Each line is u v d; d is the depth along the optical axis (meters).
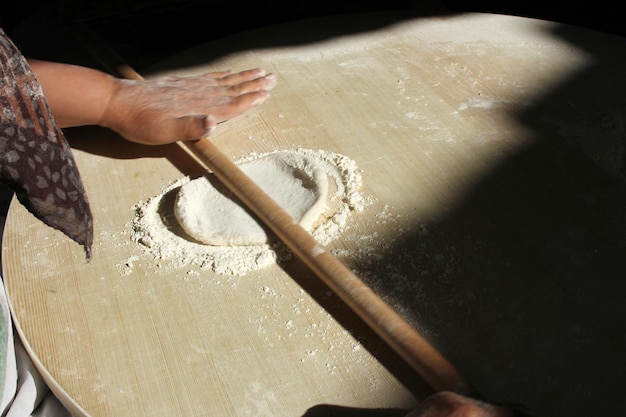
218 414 0.87
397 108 1.41
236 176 1.18
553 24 1.68
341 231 1.13
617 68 1.51
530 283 1.02
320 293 1.02
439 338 0.95
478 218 1.14
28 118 0.88
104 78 1.35
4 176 0.85
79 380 0.92
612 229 1.11
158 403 0.89
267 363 0.93
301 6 2.76
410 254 1.08
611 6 2.83
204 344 0.96
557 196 1.18
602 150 1.28
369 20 1.72
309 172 1.20
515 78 1.48
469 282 1.03
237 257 1.08
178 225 1.16
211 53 1.62
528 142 1.30
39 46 2.33
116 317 1.00
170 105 1.34
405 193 1.20
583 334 0.95
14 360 1.06
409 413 0.80
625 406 0.86
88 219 0.96
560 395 0.88
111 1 1.77
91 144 1.35
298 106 1.43
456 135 1.33
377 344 0.95
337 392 0.89
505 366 0.91
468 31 1.66
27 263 1.10
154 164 1.30
